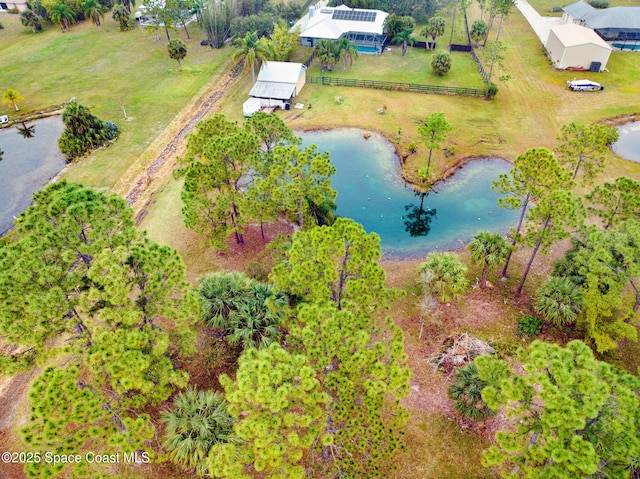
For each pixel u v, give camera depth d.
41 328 20.62
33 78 67.06
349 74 68.06
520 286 32.72
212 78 67.19
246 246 38.06
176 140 52.50
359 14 77.75
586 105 56.88
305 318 19.47
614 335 27.45
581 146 38.25
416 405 25.86
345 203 44.09
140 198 43.44
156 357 21.73
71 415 17.47
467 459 23.30
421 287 32.62
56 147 51.94
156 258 22.52
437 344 29.52
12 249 22.50
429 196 44.84
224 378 18.83
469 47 75.12
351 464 20.23
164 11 75.69
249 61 58.50
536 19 87.25
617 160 47.41
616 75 63.78
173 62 72.69
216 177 32.69
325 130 54.72
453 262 30.41
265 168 34.00
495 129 53.56
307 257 22.22
